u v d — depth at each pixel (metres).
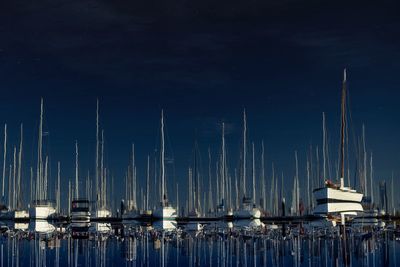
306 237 91.12
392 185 111.75
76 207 96.06
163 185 96.81
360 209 68.56
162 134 97.44
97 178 100.44
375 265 73.75
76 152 103.56
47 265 77.12
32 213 92.44
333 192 66.69
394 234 95.00
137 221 97.56
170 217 96.31
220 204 109.69
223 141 109.19
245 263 76.50
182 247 97.06
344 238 69.00
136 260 81.94
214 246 98.50
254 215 96.88
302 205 105.56
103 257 84.38
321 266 73.94
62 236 94.94
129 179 112.94
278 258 81.88
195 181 113.69
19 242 93.94
